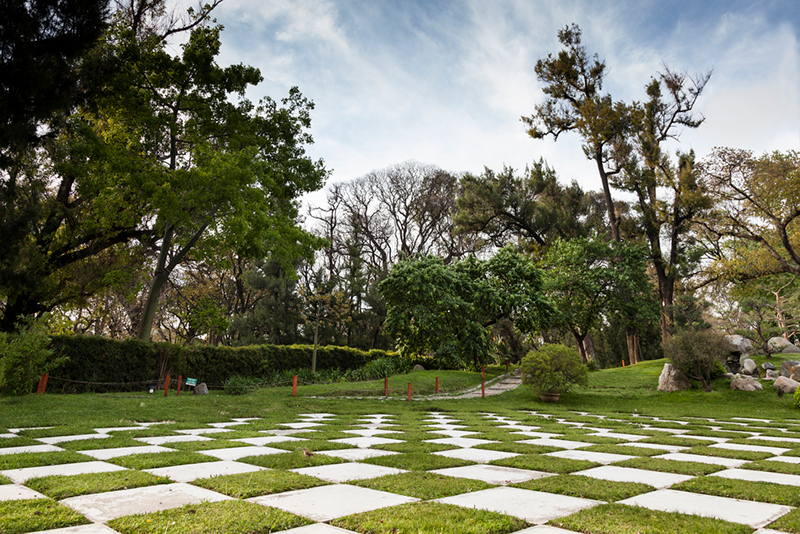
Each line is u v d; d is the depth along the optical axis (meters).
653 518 3.41
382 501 3.86
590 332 41.00
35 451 6.09
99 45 16.80
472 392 25.31
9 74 12.43
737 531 3.13
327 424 10.86
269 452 6.33
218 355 23.41
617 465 5.84
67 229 21.25
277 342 38.50
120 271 20.66
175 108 21.50
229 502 3.71
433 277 28.48
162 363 20.73
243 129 22.52
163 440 7.40
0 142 13.07
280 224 23.17
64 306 23.56
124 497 3.86
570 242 37.56
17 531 2.96
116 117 20.22
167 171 19.81
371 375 28.45
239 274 41.75
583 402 21.20
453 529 3.08
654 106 37.50
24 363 14.85
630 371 29.88
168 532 2.97
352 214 49.41
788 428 12.55
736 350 28.34
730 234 29.11
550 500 4.00
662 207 35.50
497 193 41.56
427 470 5.31
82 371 18.14
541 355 21.38
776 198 25.66
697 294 41.09
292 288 38.94
